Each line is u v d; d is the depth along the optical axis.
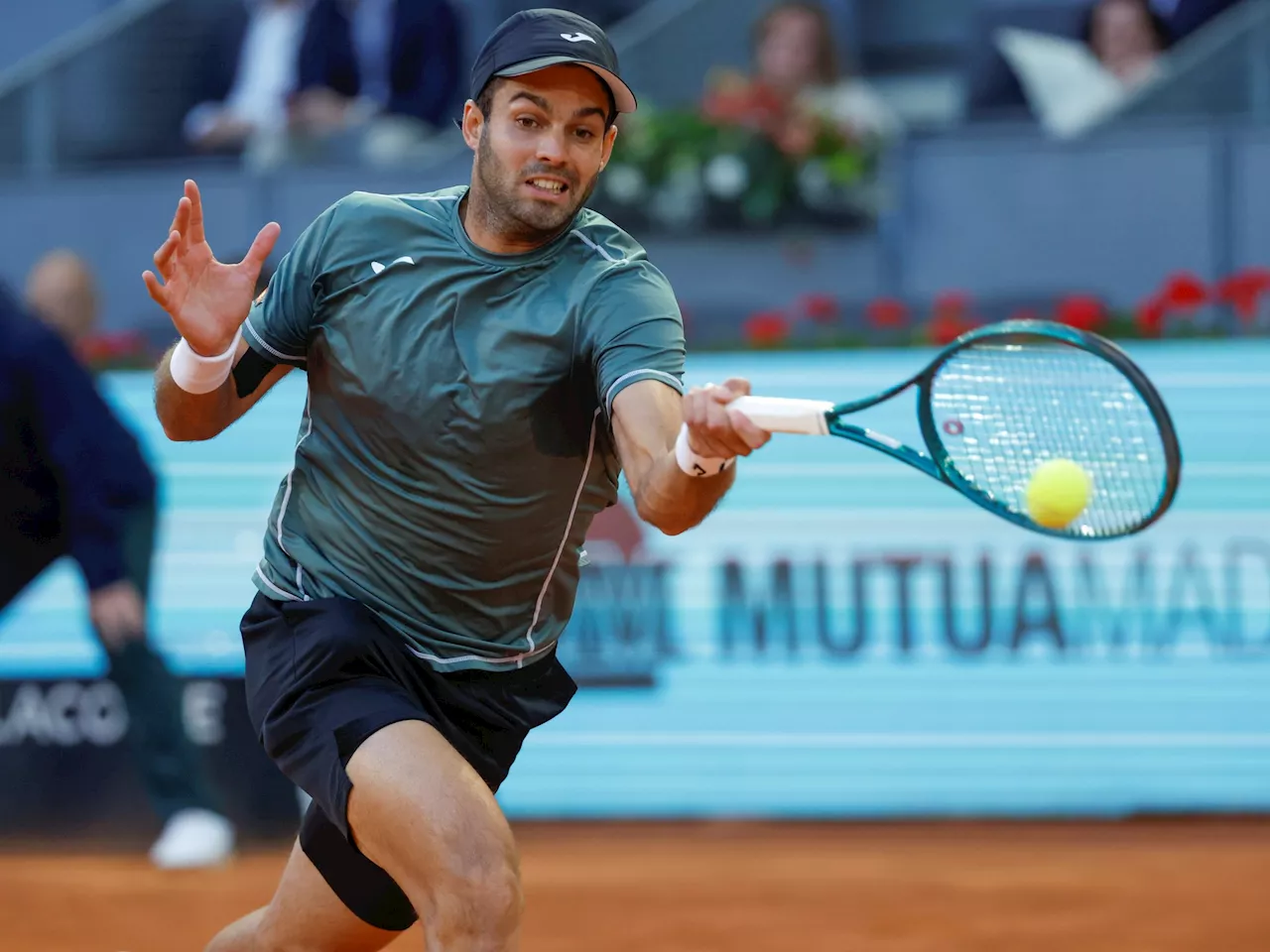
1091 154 27.06
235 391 10.35
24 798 25.14
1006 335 8.33
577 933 18.19
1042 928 18.05
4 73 34.16
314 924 10.66
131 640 23.73
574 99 9.53
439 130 30.86
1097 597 24.31
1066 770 24.33
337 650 9.87
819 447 24.72
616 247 9.94
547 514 10.09
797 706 24.77
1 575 24.33
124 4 34.25
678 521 8.97
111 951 18.11
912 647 24.59
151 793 23.98
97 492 23.50
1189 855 22.00
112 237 29.02
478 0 32.44
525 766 25.14
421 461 9.84
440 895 8.80
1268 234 26.75
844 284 27.44
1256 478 24.06
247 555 24.98
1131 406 8.38
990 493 8.73
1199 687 24.14
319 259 10.10
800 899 19.83
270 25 31.19
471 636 10.40
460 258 9.79
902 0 32.38
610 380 9.35
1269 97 28.17
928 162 27.47
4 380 23.23
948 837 23.67
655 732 24.95
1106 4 30.50
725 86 28.39
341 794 9.28
